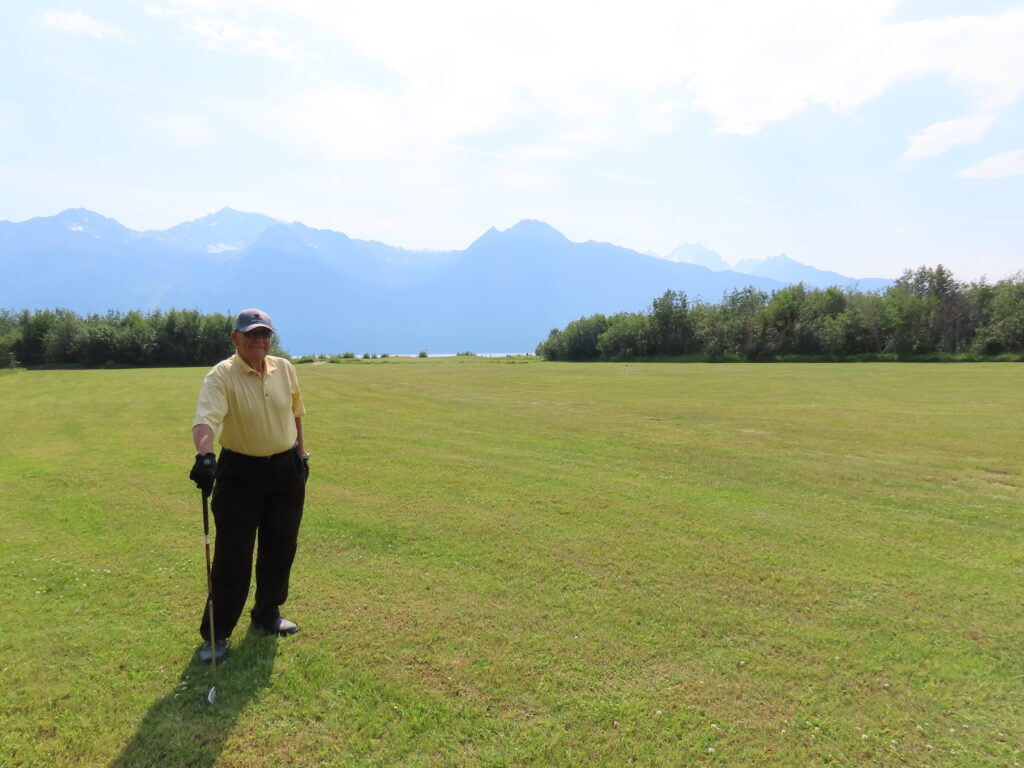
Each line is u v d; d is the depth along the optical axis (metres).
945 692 3.81
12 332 64.38
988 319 60.75
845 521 7.39
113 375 39.75
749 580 5.53
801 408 19.22
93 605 4.79
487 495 8.46
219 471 4.00
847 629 4.61
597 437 13.68
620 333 81.69
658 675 3.93
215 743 3.20
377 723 3.39
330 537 6.59
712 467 10.48
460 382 31.48
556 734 3.32
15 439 13.35
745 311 76.75
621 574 5.63
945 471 10.23
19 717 3.36
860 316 64.94
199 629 4.43
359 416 17.38
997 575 5.71
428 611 4.80
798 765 3.13
